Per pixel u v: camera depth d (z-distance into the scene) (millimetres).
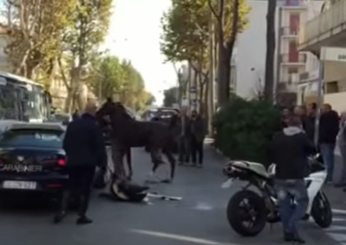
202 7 42406
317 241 10531
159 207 13695
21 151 12375
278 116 20688
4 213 12492
